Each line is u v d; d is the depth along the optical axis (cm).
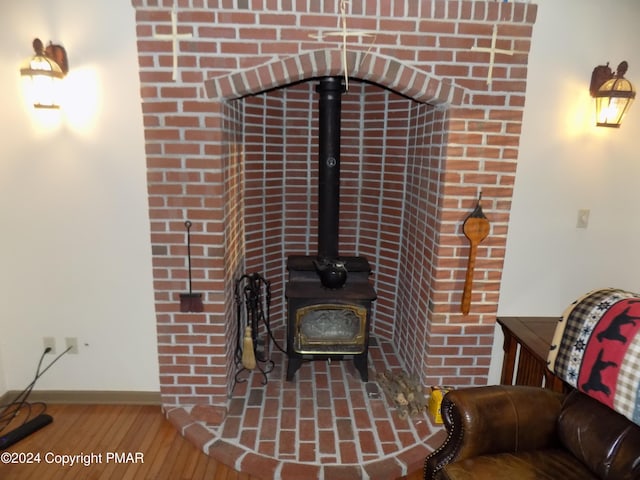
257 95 296
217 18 206
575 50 229
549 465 165
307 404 255
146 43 208
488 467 162
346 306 265
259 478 206
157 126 217
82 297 249
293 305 265
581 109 236
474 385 256
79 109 224
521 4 210
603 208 249
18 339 253
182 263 232
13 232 239
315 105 319
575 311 183
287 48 210
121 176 232
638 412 151
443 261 238
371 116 316
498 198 231
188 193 224
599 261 257
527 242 252
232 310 264
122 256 244
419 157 275
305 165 328
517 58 217
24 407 256
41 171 232
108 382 261
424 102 239
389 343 333
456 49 214
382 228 328
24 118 226
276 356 309
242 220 296
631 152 243
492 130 224
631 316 163
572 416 174
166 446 227
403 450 220
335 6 206
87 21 215
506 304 261
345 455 216
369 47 212
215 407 247
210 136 218
